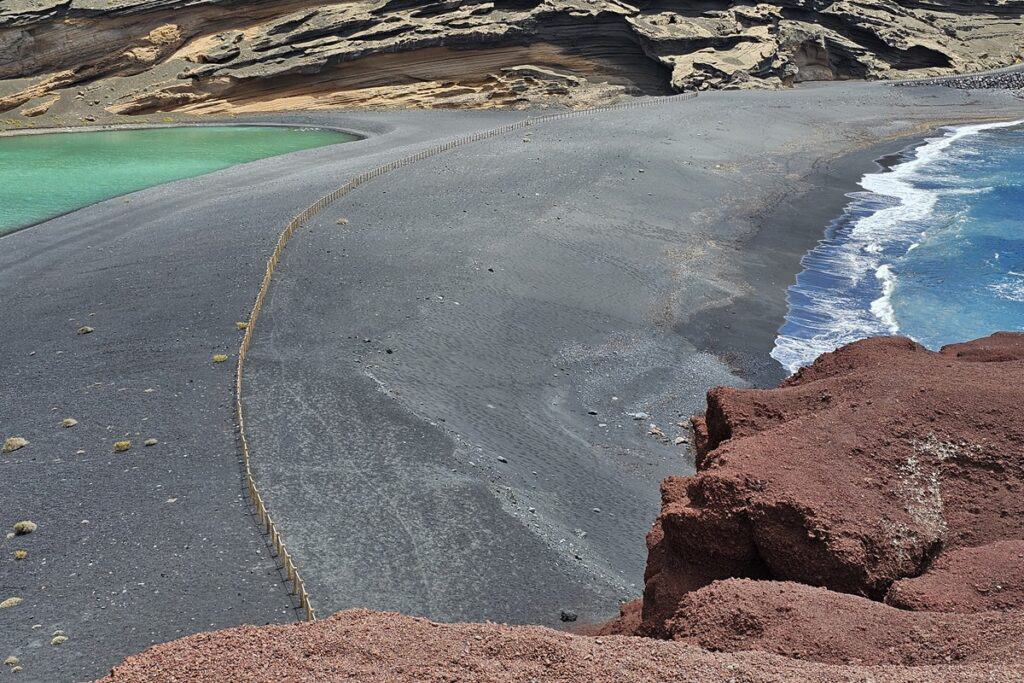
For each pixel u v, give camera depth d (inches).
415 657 560.4
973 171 2974.9
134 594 901.2
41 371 1428.4
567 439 1299.2
